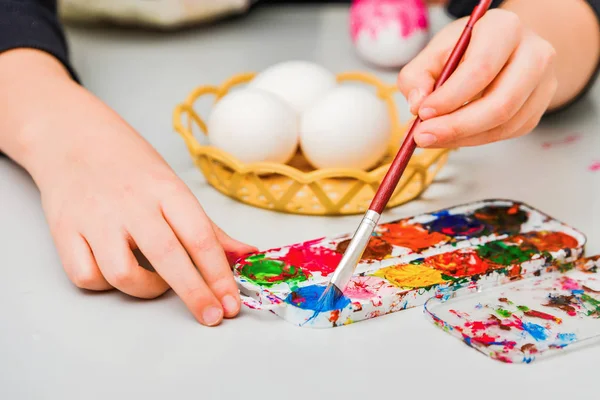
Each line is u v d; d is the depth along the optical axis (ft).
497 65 1.88
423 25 3.44
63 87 2.47
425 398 1.50
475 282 1.86
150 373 1.58
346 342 1.69
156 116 3.02
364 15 3.48
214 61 3.65
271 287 1.82
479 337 1.67
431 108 1.88
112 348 1.66
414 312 1.81
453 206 2.30
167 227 1.81
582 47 2.97
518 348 1.63
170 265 1.76
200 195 2.39
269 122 2.33
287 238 2.14
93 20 4.06
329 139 2.31
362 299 1.77
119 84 3.34
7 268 2.00
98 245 1.85
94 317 1.79
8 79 2.56
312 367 1.59
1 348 1.67
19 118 2.37
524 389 1.53
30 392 1.52
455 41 2.12
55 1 3.24
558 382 1.55
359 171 2.14
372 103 2.36
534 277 1.95
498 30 1.92
